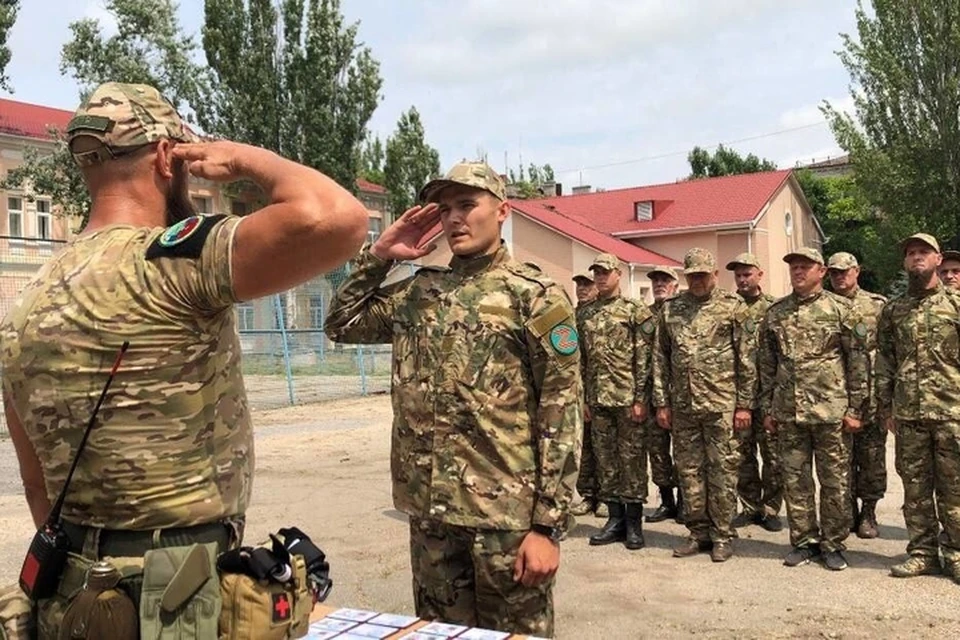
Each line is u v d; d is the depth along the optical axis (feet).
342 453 31.32
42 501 5.72
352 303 9.95
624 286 84.28
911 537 16.92
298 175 4.90
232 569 5.12
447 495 8.86
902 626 13.99
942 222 84.28
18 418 5.29
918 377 16.30
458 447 8.90
